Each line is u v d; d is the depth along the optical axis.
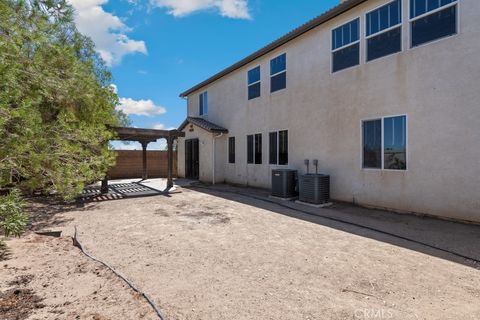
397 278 3.75
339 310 2.96
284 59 11.89
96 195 11.42
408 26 7.55
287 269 4.07
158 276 3.84
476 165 6.28
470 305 3.06
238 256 4.61
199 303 3.11
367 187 8.58
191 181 16.84
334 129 9.62
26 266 4.14
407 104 7.55
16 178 5.23
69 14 5.38
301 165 10.92
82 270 4.02
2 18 4.33
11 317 2.76
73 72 5.87
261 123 13.15
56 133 5.14
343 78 9.32
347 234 5.85
